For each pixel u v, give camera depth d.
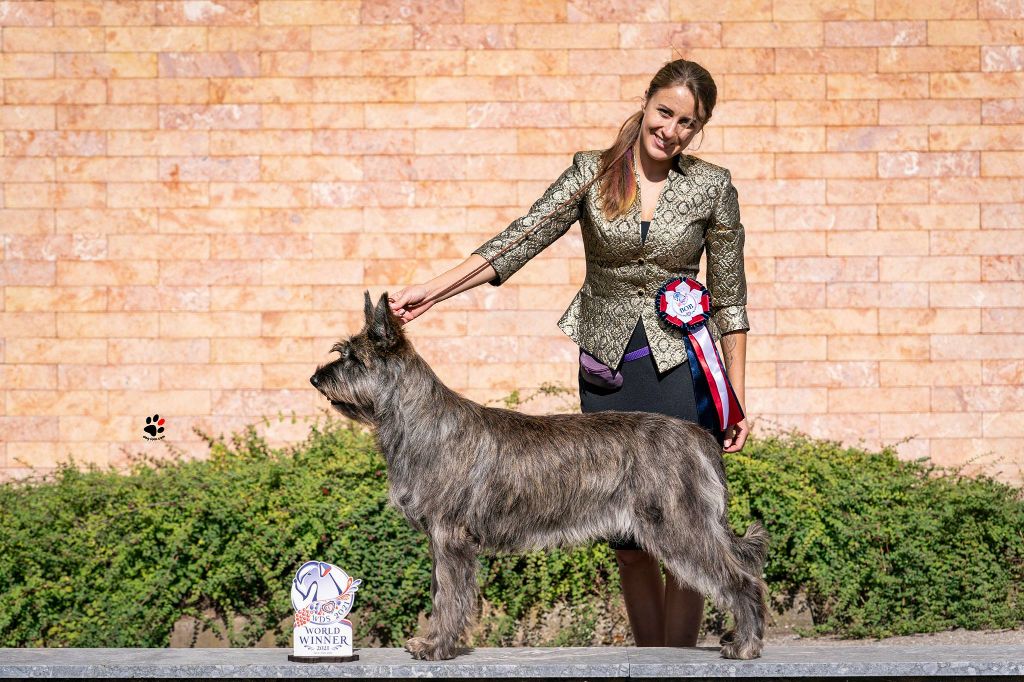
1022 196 7.95
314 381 4.32
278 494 6.13
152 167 7.95
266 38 7.96
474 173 7.98
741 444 4.75
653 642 4.92
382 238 7.98
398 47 7.97
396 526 6.01
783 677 4.06
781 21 7.95
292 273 7.98
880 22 7.94
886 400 7.95
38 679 4.14
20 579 5.82
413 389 4.27
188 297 7.95
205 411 7.95
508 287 7.96
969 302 7.95
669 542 4.18
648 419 4.34
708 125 7.97
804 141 7.96
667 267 4.60
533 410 7.91
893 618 6.21
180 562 5.91
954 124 7.95
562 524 4.24
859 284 7.96
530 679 4.12
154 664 4.16
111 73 7.94
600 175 4.62
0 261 7.90
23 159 7.92
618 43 7.95
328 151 7.98
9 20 7.91
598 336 4.67
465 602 4.20
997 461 7.91
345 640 4.22
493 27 7.98
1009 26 7.93
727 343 4.76
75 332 7.93
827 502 6.25
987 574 6.21
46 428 7.91
